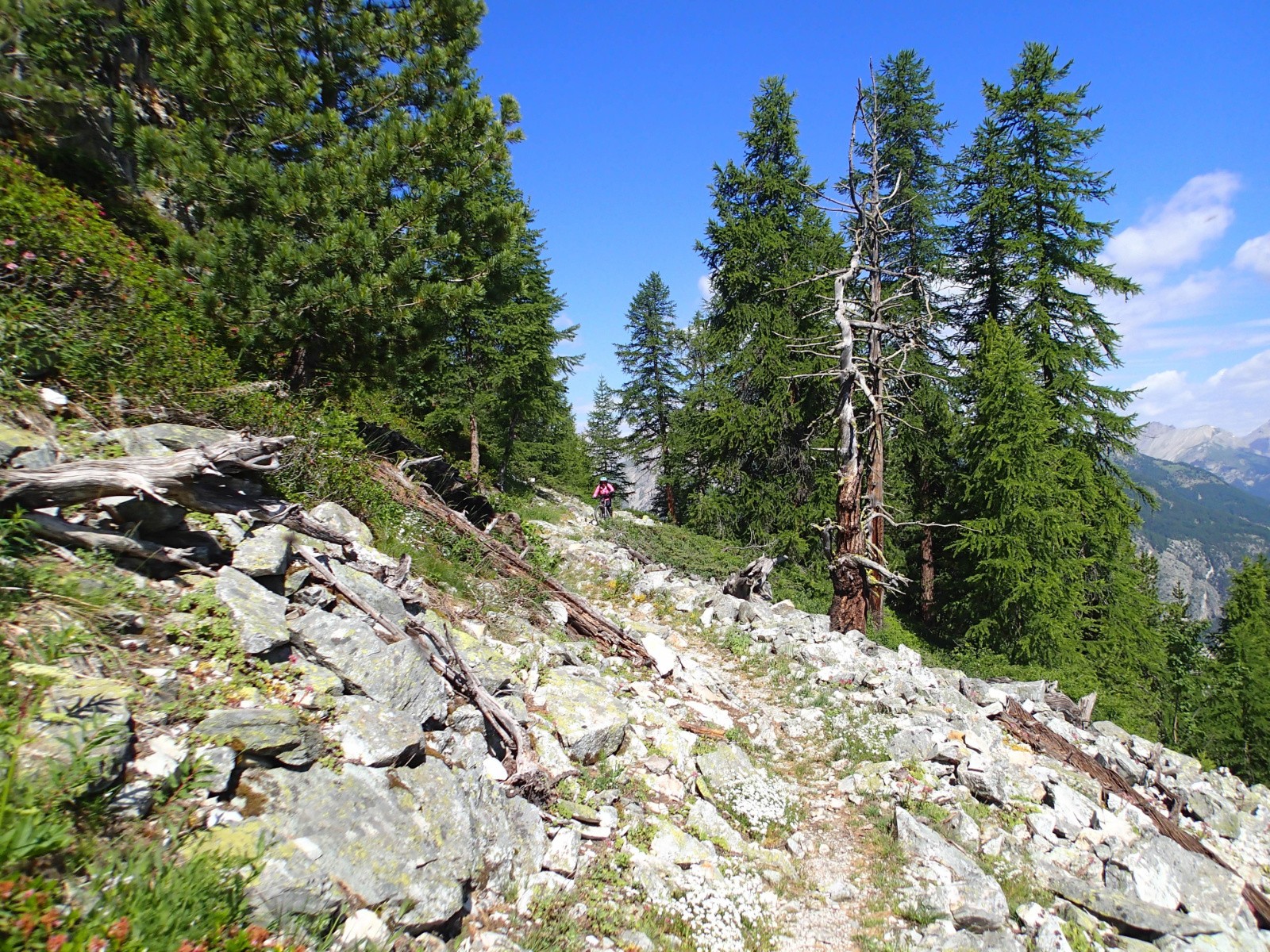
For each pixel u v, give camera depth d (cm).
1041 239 2241
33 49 1114
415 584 819
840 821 794
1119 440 2239
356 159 1017
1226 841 976
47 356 647
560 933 469
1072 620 1933
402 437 1303
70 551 462
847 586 1606
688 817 688
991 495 1955
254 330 934
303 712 459
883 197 1794
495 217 1152
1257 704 2712
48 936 252
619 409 4428
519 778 582
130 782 333
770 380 2456
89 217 900
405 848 412
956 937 607
